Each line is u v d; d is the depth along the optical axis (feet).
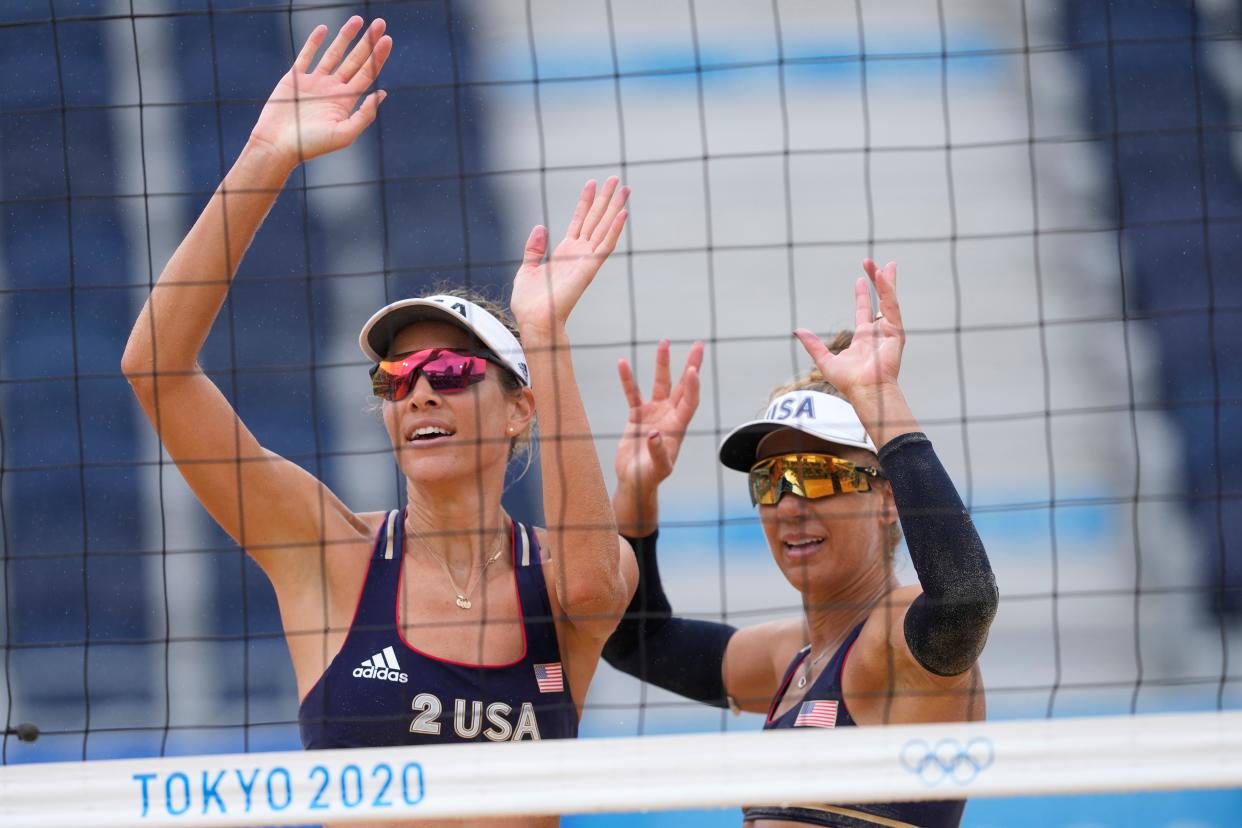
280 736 87.15
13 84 110.52
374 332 36.78
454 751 31.99
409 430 35.40
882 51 132.87
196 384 34.88
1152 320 115.03
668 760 31.71
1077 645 99.14
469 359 35.19
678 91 129.59
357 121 35.50
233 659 91.56
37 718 89.81
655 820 75.46
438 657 34.01
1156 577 102.89
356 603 34.99
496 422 36.09
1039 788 31.37
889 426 34.01
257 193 34.86
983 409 113.19
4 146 108.27
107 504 96.99
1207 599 100.89
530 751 32.07
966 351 116.37
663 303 118.21
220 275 34.55
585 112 127.03
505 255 116.88
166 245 106.93
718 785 31.71
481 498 35.68
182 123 110.83
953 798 31.94
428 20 121.80
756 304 118.21
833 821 34.40
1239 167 119.75
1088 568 103.65
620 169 124.47
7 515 96.68
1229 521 104.88
